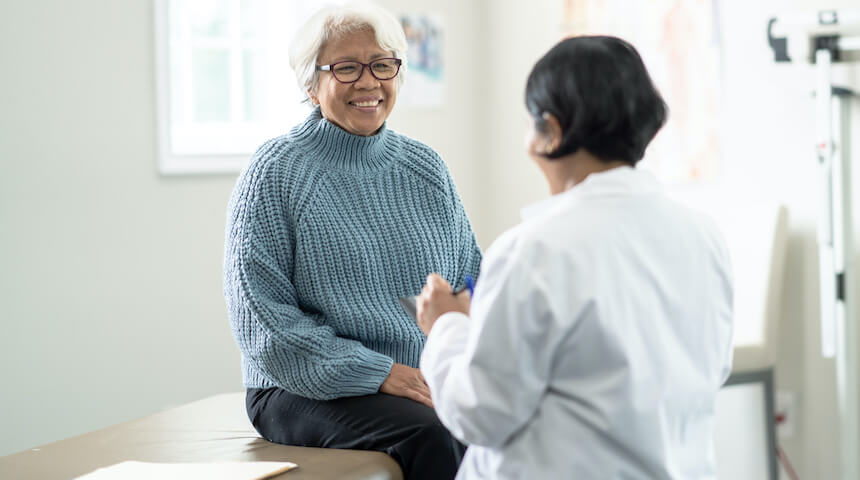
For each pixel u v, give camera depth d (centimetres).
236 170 339
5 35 286
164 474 173
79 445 200
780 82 324
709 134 343
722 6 337
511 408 117
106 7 305
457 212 225
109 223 310
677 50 349
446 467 185
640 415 117
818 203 317
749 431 307
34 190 294
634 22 361
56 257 299
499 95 409
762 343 298
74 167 301
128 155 312
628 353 116
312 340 194
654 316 120
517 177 404
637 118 123
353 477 175
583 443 118
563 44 127
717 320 129
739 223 318
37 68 292
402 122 388
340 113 207
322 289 203
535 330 115
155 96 317
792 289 325
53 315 300
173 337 327
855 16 278
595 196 122
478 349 118
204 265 333
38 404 299
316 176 206
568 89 122
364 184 211
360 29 206
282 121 367
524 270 116
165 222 322
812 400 322
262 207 201
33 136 293
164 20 316
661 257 123
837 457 316
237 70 363
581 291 115
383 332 206
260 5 367
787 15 291
